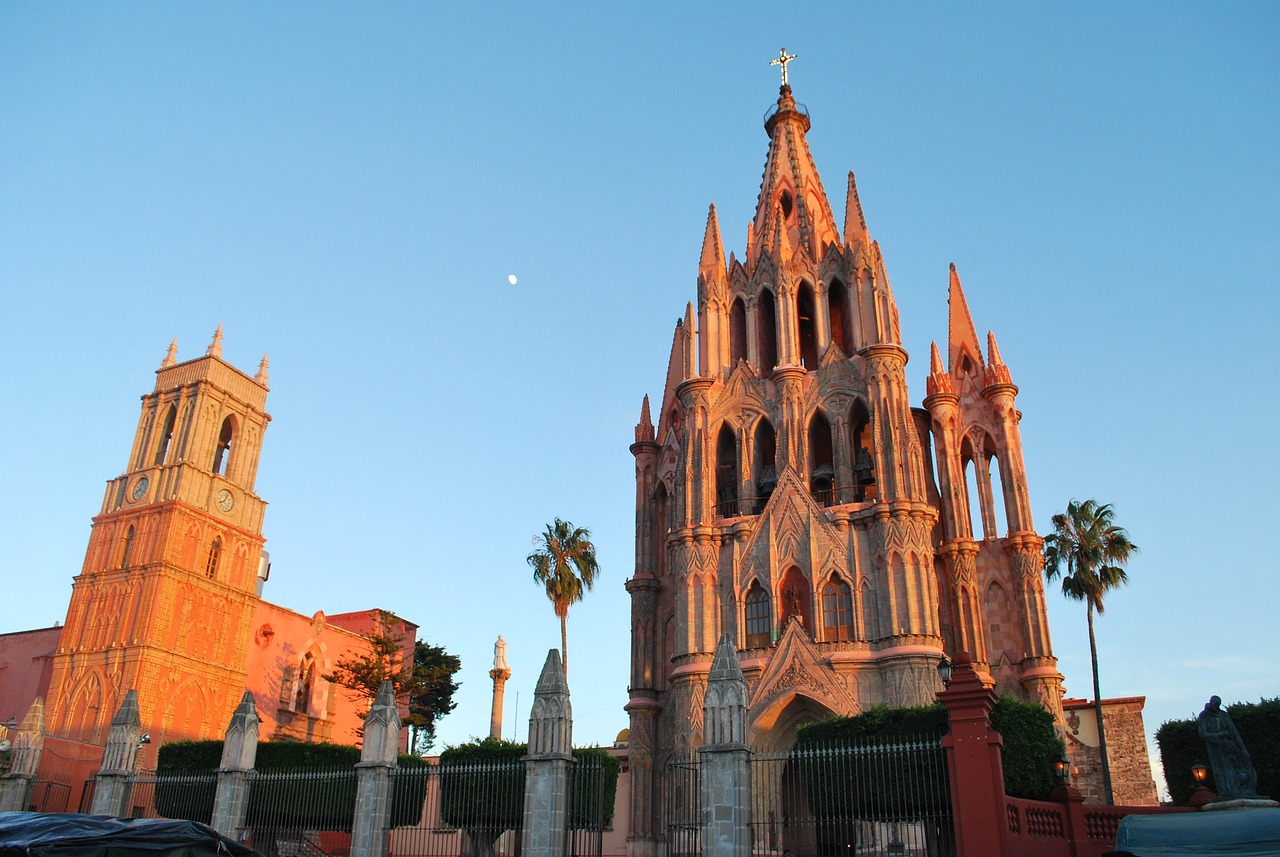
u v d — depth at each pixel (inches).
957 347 2469.2
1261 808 933.2
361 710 2962.6
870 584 1984.5
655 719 2229.3
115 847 592.7
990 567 2201.0
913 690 1828.2
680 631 2085.4
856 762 1067.9
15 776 1611.7
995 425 2317.9
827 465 2230.6
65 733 2345.0
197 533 2598.4
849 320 2361.0
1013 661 2106.3
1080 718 2292.1
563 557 2527.1
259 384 2979.8
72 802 1911.9
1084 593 2235.5
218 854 620.7
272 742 1632.6
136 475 2677.2
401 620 2938.0
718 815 970.1
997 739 917.8
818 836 1184.2
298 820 1346.0
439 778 1331.2
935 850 1064.8
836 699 1861.5
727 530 2154.3
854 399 2201.0
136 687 2324.1
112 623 2450.8
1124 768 2217.0
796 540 2075.5
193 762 1670.8
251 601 2699.3
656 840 2089.1
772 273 2450.8
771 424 2274.9
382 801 1214.3
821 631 1967.3
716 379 2352.4
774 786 1491.1
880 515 2001.7
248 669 2655.0
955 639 2130.9
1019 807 959.6
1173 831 857.5
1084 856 994.1
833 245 2429.9
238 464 2822.3
